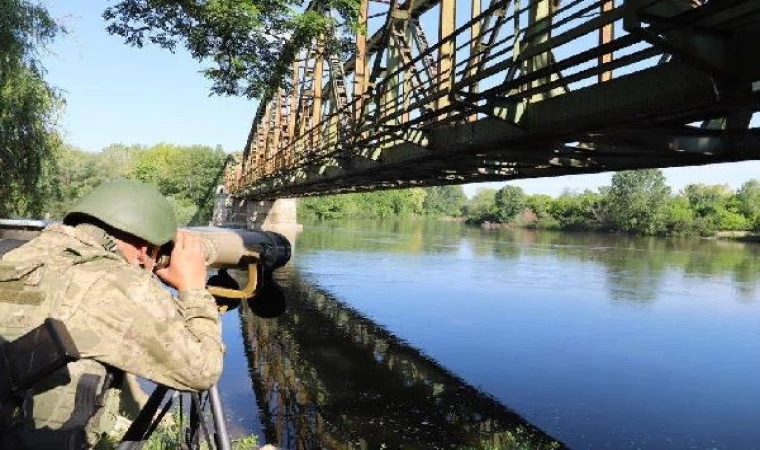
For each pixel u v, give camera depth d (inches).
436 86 447.8
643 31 223.0
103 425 72.6
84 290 64.6
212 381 71.1
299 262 1492.4
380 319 844.6
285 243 106.1
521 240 2886.3
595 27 267.1
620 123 299.0
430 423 446.3
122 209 70.9
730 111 265.6
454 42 486.0
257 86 450.3
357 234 2839.6
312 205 4763.8
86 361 65.2
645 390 530.6
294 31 451.2
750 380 558.6
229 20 396.2
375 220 5378.9
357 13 462.6
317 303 962.1
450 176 689.0
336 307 932.0
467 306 939.3
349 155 742.5
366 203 5915.4
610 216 4124.0
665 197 4035.4
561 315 872.9
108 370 68.5
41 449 61.4
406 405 486.9
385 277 1256.2
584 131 328.5
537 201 5290.4
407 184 897.5
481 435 425.4
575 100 327.9
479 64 381.1
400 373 579.5
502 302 978.7
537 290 1111.0
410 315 868.0
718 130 298.2
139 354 65.2
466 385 545.6
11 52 645.3
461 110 406.0
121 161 4918.8
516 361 629.6
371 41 719.7
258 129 1851.6
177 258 77.7
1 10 634.8
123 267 68.2
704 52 222.8
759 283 1301.7
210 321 74.9
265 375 563.8
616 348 685.9
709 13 205.9
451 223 6097.4
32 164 697.0
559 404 495.5
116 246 71.9
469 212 7450.8
